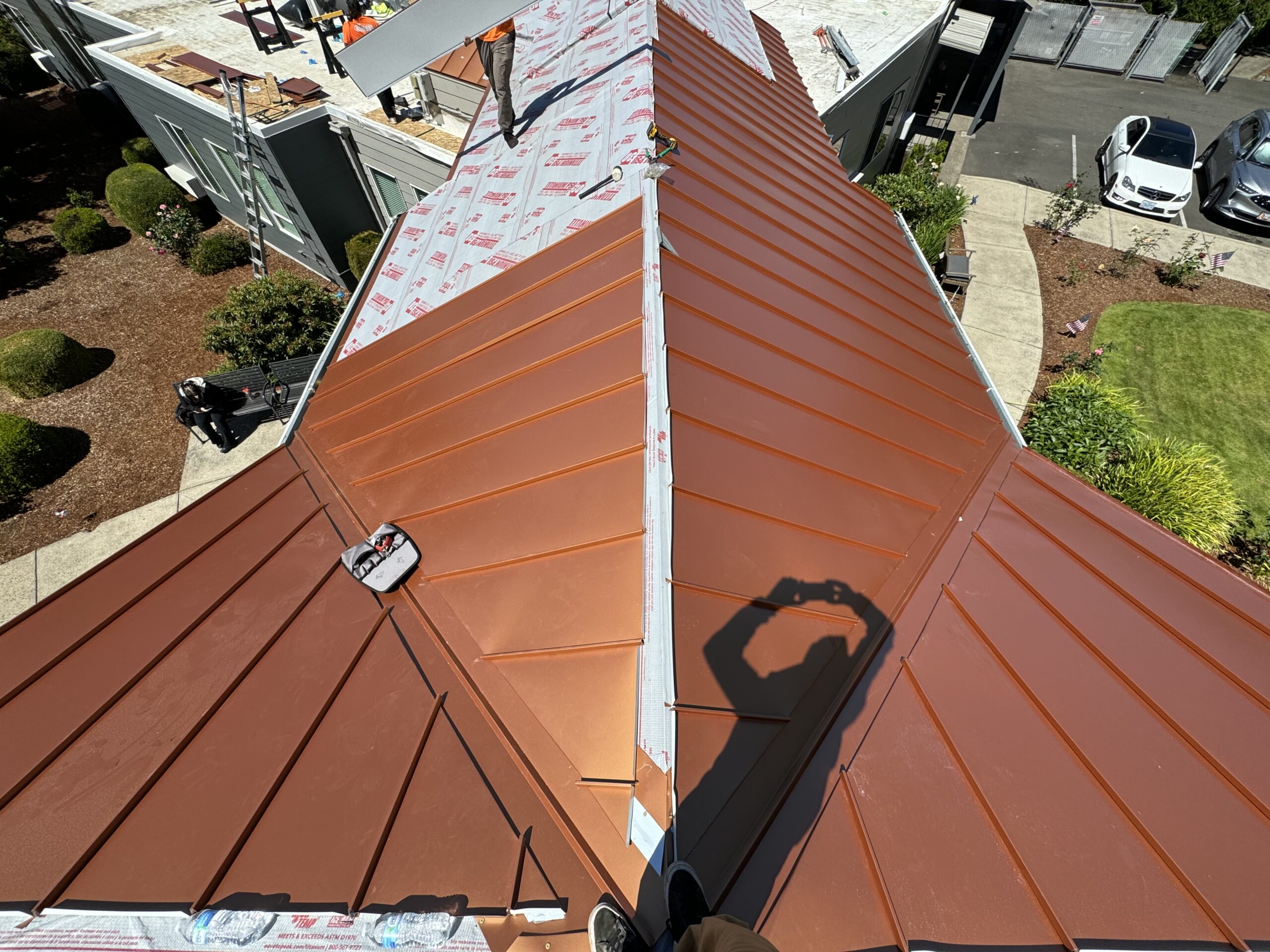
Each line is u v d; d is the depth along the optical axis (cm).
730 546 326
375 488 473
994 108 2139
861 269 677
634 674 279
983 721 316
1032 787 289
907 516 429
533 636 321
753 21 1227
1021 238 1548
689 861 232
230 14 1598
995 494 488
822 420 444
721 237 542
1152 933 242
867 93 1327
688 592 292
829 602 345
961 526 446
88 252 1533
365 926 237
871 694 318
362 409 557
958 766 296
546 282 532
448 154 1073
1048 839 270
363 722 319
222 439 1056
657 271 442
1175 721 323
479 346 520
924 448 496
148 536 446
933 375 592
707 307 454
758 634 304
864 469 434
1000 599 389
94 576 416
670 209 520
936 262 1380
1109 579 409
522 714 301
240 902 250
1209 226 1574
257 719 328
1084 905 248
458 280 625
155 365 1245
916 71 1611
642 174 546
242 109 1080
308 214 1265
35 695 348
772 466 384
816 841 258
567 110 746
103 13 1605
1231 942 240
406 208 1315
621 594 305
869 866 255
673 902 212
